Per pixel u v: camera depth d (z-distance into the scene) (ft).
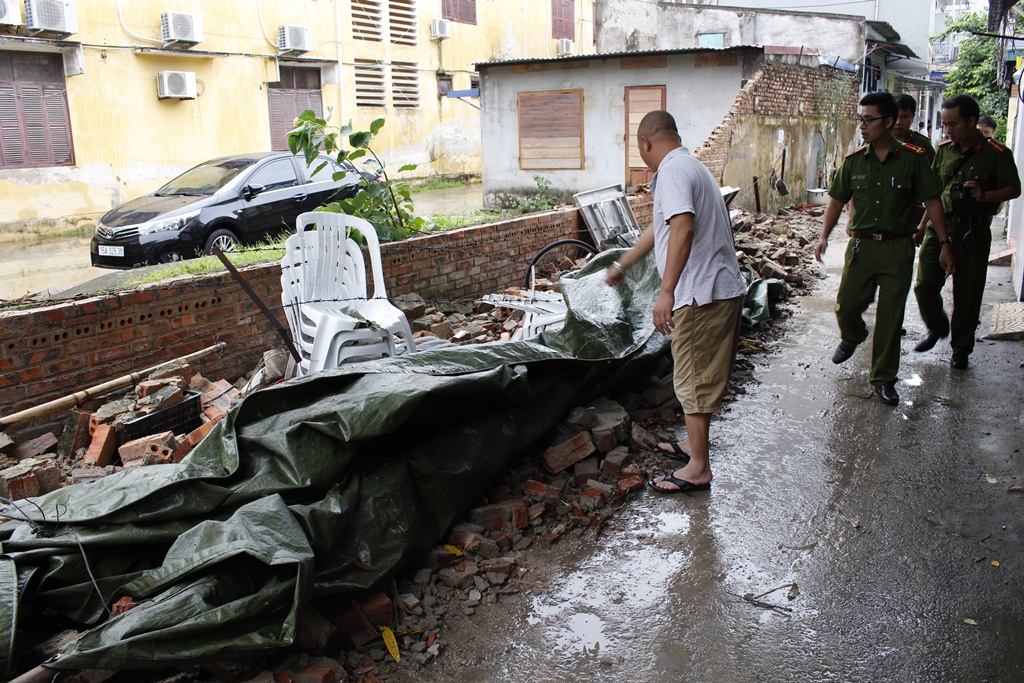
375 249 17.42
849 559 11.75
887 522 12.75
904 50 91.71
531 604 10.82
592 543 12.27
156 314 16.69
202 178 33.86
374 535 10.41
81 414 14.60
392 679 9.37
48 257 42.29
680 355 13.57
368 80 73.15
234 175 33.22
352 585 9.89
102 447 13.94
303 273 16.30
